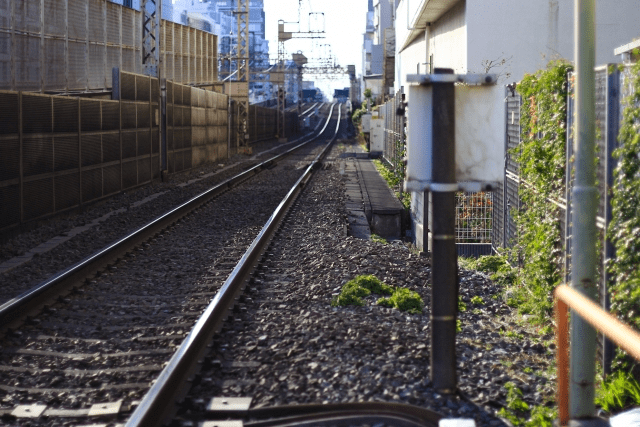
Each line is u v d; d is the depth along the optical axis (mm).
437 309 5664
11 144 13586
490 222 12922
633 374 5793
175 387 5551
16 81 20219
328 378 5883
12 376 6238
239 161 40750
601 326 3547
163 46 38312
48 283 8719
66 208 16672
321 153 47375
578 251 4867
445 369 5664
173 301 8844
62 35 23438
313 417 5176
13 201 13703
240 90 50125
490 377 6160
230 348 6699
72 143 17016
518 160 9180
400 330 7285
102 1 27094
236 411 5266
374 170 33375
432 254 5668
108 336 7430
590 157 4832
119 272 10547
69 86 24156
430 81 5371
